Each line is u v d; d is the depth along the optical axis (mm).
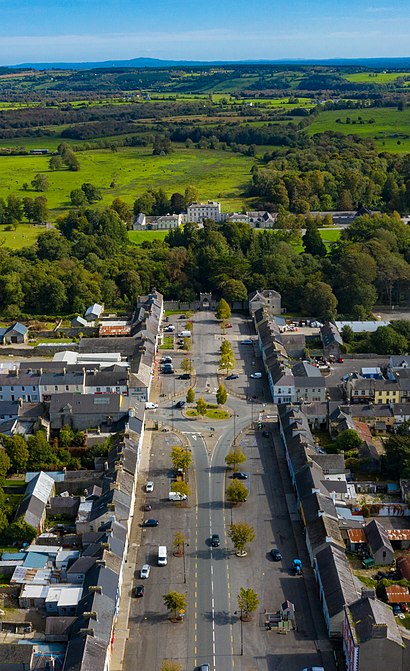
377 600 164500
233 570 194500
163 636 171375
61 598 177000
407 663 153625
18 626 171625
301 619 176375
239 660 164125
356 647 151250
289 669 161500
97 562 182500
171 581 190250
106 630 163125
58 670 155125
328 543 191375
